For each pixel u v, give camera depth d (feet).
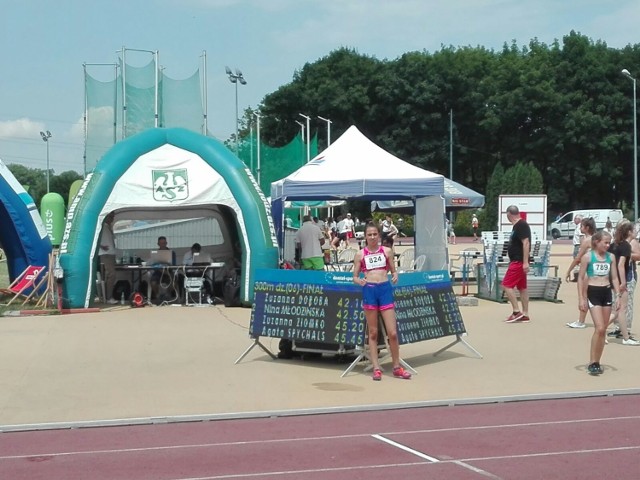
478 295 69.46
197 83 85.66
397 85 229.25
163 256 66.03
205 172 63.00
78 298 59.98
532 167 201.57
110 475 23.25
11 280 67.46
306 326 38.88
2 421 29.73
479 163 238.48
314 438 27.07
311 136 235.81
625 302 44.80
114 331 50.78
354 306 37.78
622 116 222.07
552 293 65.26
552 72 223.92
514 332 49.34
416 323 38.91
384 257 36.40
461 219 209.05
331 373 37.88
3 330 51.34
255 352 43.11
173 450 25.82
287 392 34.09
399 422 29.25
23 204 65.21
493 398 32.42
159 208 64.80
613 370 38.27
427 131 232.32
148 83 84.89
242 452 25.48
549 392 33.63
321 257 68.33
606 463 23.71
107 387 35.17
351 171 59.62
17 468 24.08
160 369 38.99
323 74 240.12
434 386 35.06
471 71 232.73
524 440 26.45
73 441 27.17
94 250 60.85
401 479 22.44
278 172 113.60
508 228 87.71
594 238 37.22
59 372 38.42
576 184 223.92
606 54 224.74
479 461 24.11
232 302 62.64
